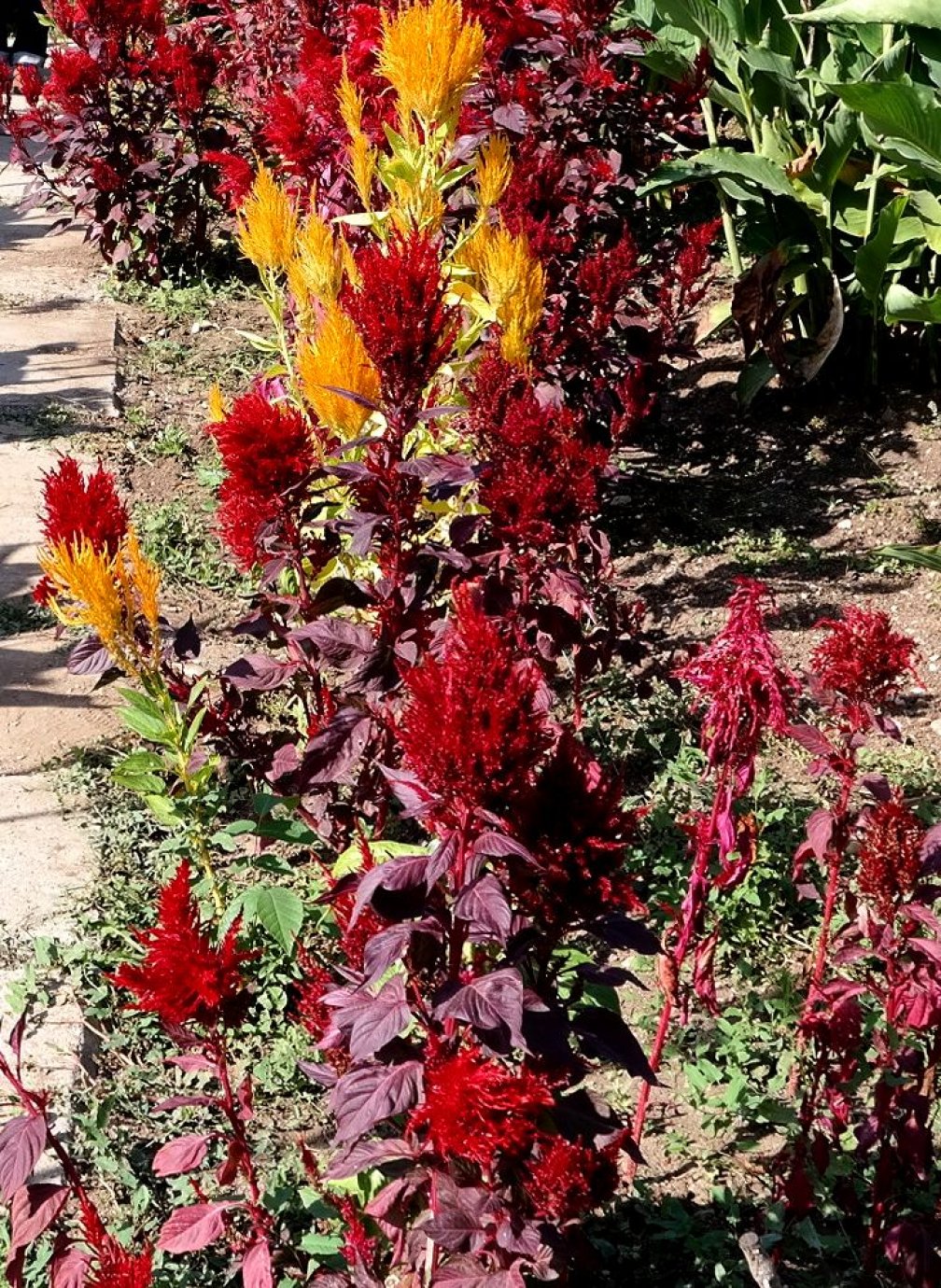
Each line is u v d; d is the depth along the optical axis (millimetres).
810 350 4227
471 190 3205
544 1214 1360
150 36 6117
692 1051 2246
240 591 3379
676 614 3354
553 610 2168
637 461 4125
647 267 3857
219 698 2891
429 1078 1303
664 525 3789
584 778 1346
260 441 1942
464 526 2104
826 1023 1753
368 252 1948
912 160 3803
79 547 2004
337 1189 1711
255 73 5977
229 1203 1574
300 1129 2084
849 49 4398
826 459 4062
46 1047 2135
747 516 3818
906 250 4195
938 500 3811
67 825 2621
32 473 3924
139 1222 1916
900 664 1838
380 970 1327
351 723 1913
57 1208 1444
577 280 3375
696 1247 1874
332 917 2160
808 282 4363
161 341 5004
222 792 2711
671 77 4496
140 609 2221
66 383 4516
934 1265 1716
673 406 4426
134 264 5539
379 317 1831
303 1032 2215
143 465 4059
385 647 1951
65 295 5383
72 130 5379
